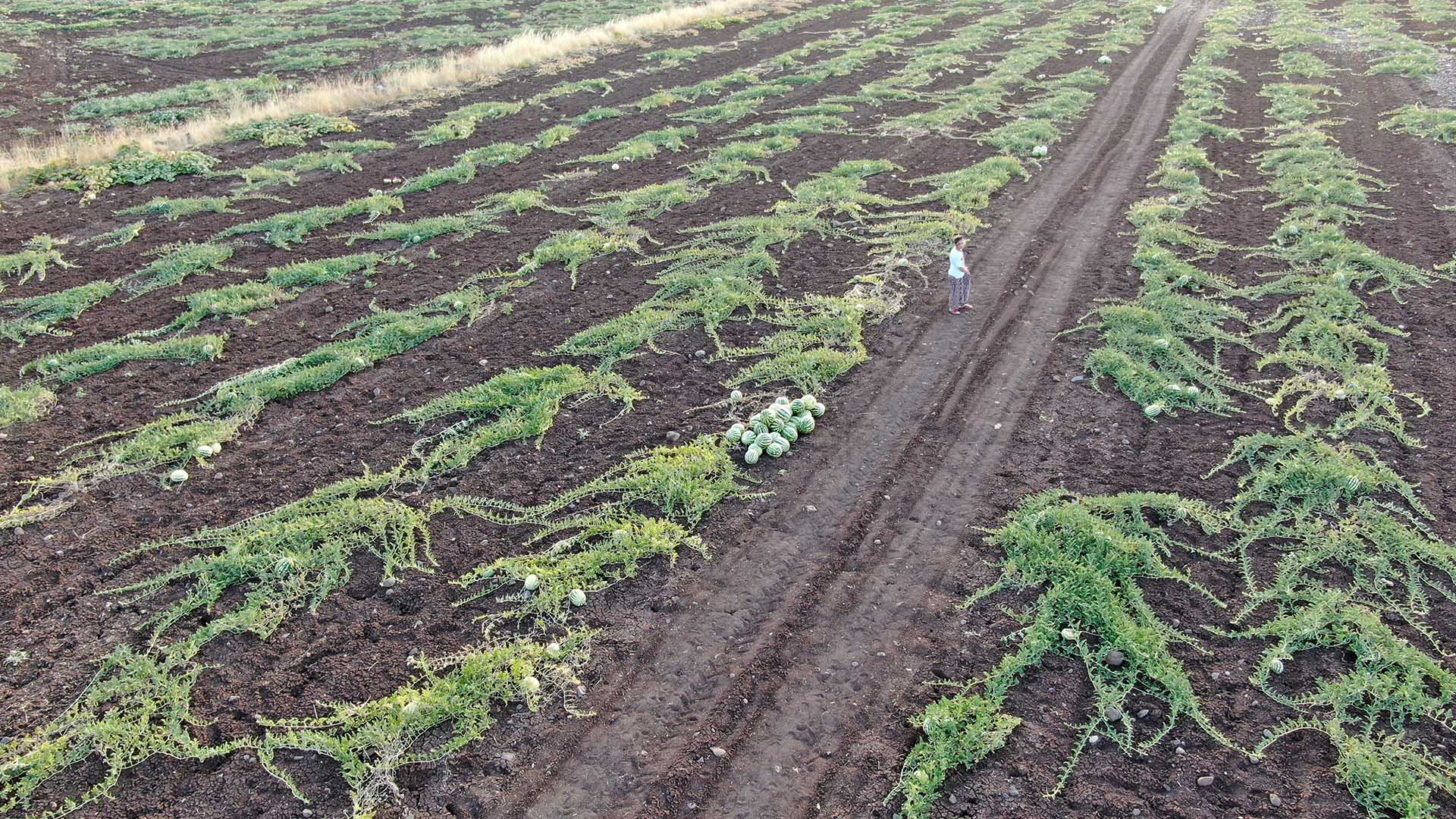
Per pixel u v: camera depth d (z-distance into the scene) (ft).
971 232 51.34
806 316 42.96
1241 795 21.17
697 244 51.24
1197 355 39.06
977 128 68.74
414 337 42.60
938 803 21.40
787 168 63.05
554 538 30.09
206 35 106.73
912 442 34.12
